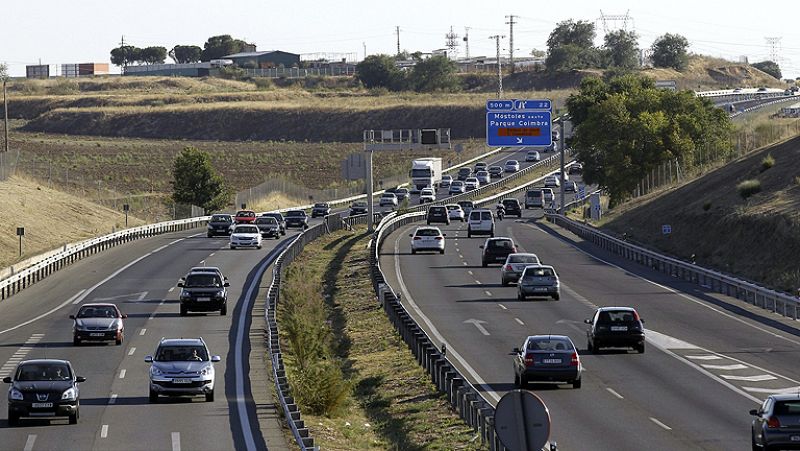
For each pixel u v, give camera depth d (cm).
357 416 6950
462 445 5516
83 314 9381
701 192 18338
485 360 8200
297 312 10281
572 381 6912
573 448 5272
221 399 6950
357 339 9894
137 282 13688
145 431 5912
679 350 8512
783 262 13438
